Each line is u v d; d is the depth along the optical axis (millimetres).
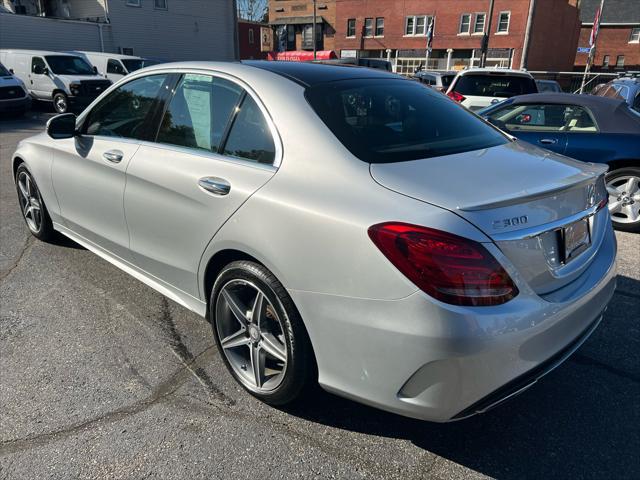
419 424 2441
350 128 2338
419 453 2260
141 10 25797
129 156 3096
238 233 2338
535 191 1964
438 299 1769
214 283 2629
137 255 3186
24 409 2502
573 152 5488
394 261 1823
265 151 2402
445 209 1840
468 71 10305
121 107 3363
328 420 2455
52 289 3771
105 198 3324
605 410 2557
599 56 52531
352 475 2135
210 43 29641
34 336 3146
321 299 2035
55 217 4176
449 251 1767
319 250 2021
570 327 2115
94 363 2883
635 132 5316
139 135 3162
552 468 2186
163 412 2496
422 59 42969
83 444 2281
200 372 2818
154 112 3096
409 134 2469
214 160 2596
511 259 1856
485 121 3045
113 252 3496
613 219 5512
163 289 3096
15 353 2967
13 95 15086
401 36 43531
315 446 2291
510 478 2135
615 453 2270
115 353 2982
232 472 2137
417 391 1890
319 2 47688
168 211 2789
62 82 16250
